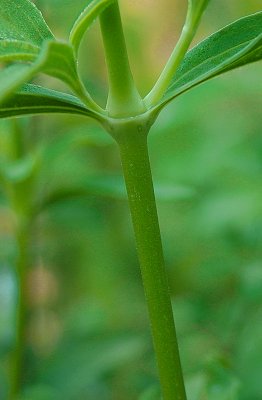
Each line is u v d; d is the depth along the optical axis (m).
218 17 0.61
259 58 0.23
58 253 0.62
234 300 0.51
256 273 0.52
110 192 0.43
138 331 0.55
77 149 0.61
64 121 0.52
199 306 0.53
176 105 0.55
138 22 0.59
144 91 0.60
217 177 0.63
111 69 0.24
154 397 0.34
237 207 0.58
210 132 0.67
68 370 0.49
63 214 0.56
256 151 0.58
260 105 0.68
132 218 0.24
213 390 0.32
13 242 0.50
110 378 0.49
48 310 0.60
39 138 0.47
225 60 0.23
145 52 0.60
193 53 0.24
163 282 0.24
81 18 0.21
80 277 0.64
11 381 0.46
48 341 0.57
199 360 0.46
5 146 0.46
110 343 0.49
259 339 0.47
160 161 0.66
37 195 0.45
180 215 0.66
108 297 0.63
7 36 0.22
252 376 0.44
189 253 0.64
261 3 0.60
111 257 0.65
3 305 0.54
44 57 0.17
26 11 0.22
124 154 0.24
